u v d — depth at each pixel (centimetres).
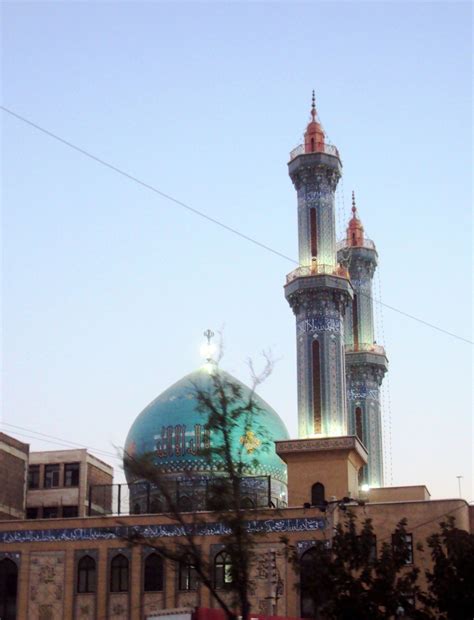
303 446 6512
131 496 7419
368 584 3872
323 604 4316
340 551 3934
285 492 7450
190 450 7144
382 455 8638
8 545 6425
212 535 6091
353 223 9394
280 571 5919
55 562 6334
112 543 6284
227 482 3475
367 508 6006
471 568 3888
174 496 6469
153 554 6206
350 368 8819
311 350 7112
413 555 5812
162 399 7669
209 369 7825
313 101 7900
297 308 7288
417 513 5925
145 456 3572
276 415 7719
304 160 7600
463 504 5906
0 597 6347
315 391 7000
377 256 9319
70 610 6212
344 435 6912
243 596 3306
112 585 6216
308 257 7438
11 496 7231
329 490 6369
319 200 7544
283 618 4728
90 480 7850
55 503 7706
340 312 7244
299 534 6000
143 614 6100
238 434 7156
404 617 4047
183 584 6106
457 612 3859
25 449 7506
